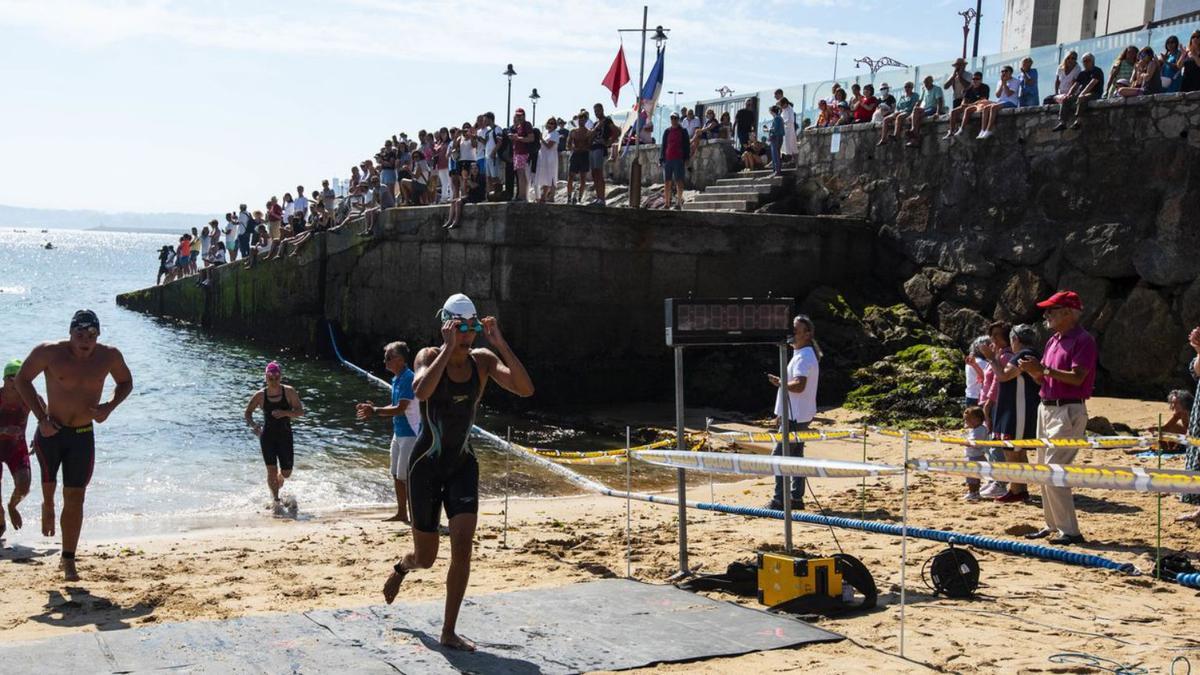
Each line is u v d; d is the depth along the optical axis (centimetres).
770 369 1869
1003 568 748
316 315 2725
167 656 509
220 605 683
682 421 703
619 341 1934
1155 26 2345
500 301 1900
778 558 644
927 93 2045
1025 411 978
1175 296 1628
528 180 2073
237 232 3378
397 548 890
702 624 588
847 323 1938
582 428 1764
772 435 1050
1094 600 657
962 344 1894
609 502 1162
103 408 765
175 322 3931
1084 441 790
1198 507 930
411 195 2427
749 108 2420
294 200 3231
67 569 761
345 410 1895
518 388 564
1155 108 1655
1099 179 1725
